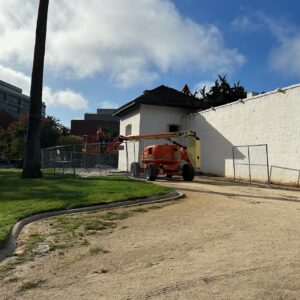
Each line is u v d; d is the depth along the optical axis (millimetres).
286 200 13977
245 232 8898
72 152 28438
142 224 10227
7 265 7094
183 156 23734
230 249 7602
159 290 5699
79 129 105000
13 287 6055
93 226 10008
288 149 21109
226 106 27109
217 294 5449
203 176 27688
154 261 7125
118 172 30000
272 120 22438
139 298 5457
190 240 8438
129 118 36156
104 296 5605
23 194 14750
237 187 19078
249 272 6246
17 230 9477
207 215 11078
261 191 17266
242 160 25016
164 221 10500
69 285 6105
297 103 20578
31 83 22562
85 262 7223
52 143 68125
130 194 14336
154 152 23844
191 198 14414
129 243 8438
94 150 33000
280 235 8508
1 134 63469
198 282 5930
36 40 22547
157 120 33656
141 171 25219
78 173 28984
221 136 27641
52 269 6883
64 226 10023
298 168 20375
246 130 24812
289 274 6102
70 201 12922
